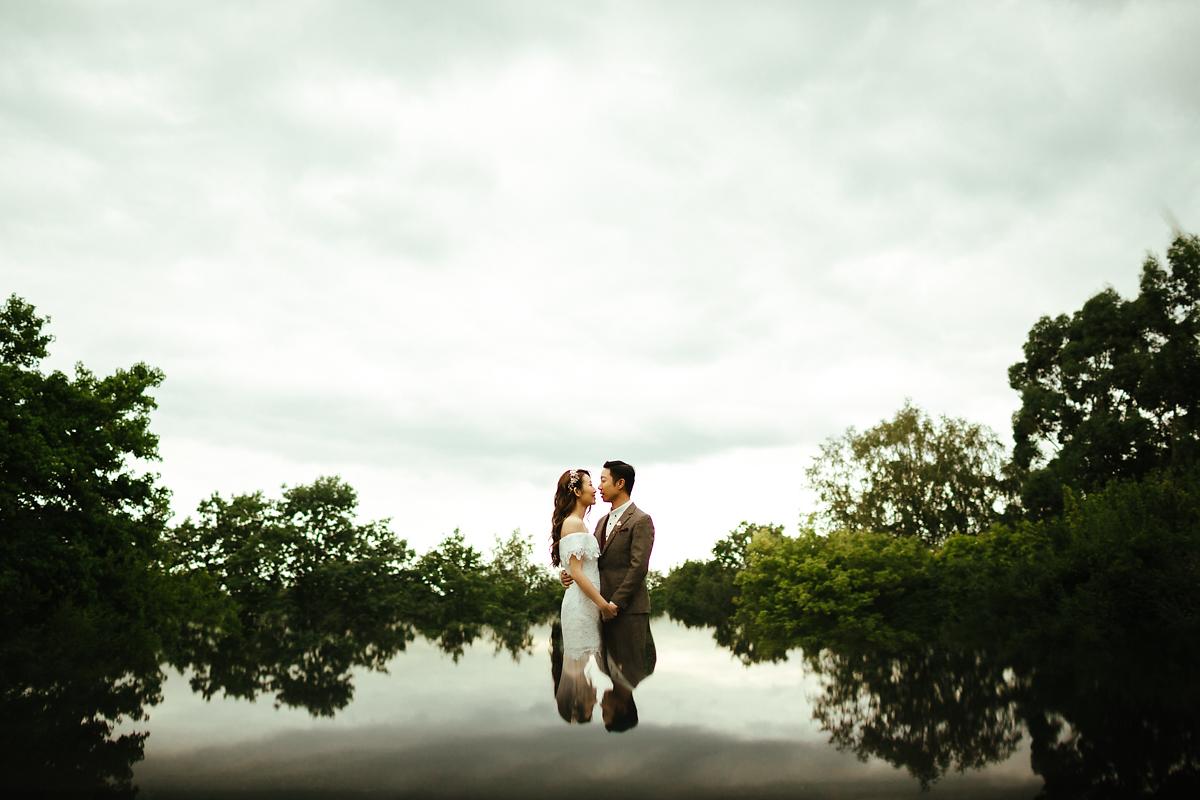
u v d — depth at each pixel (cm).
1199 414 2384
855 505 3438
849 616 1511
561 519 374
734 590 3312
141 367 1936
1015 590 1252
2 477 1614
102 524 1736
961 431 3462
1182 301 2577
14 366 1758
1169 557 1157
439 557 3119
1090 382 2742
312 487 3241
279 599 2861
